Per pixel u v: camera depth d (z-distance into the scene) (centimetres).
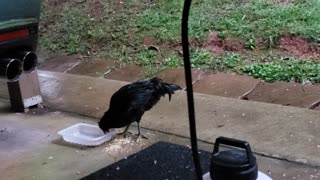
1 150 173
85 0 326
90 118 195
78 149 169
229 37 247
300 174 143
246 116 181
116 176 147
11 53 170
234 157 105
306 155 152
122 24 286
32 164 161
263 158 153
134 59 250
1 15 163
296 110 182
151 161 155
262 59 229
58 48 277
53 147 172
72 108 205
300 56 227
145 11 296
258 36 244
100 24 293
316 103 188
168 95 186
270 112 182
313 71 212
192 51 243
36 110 206
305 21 249
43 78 241
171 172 147
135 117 168
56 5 326
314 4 265
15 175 155
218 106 191
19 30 169
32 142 177
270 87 205
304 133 165
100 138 170
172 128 178
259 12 264
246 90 205
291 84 205
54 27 300
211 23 263
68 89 225
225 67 226
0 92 230
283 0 277
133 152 163
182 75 225
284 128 169
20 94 203
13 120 198
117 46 266
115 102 167
